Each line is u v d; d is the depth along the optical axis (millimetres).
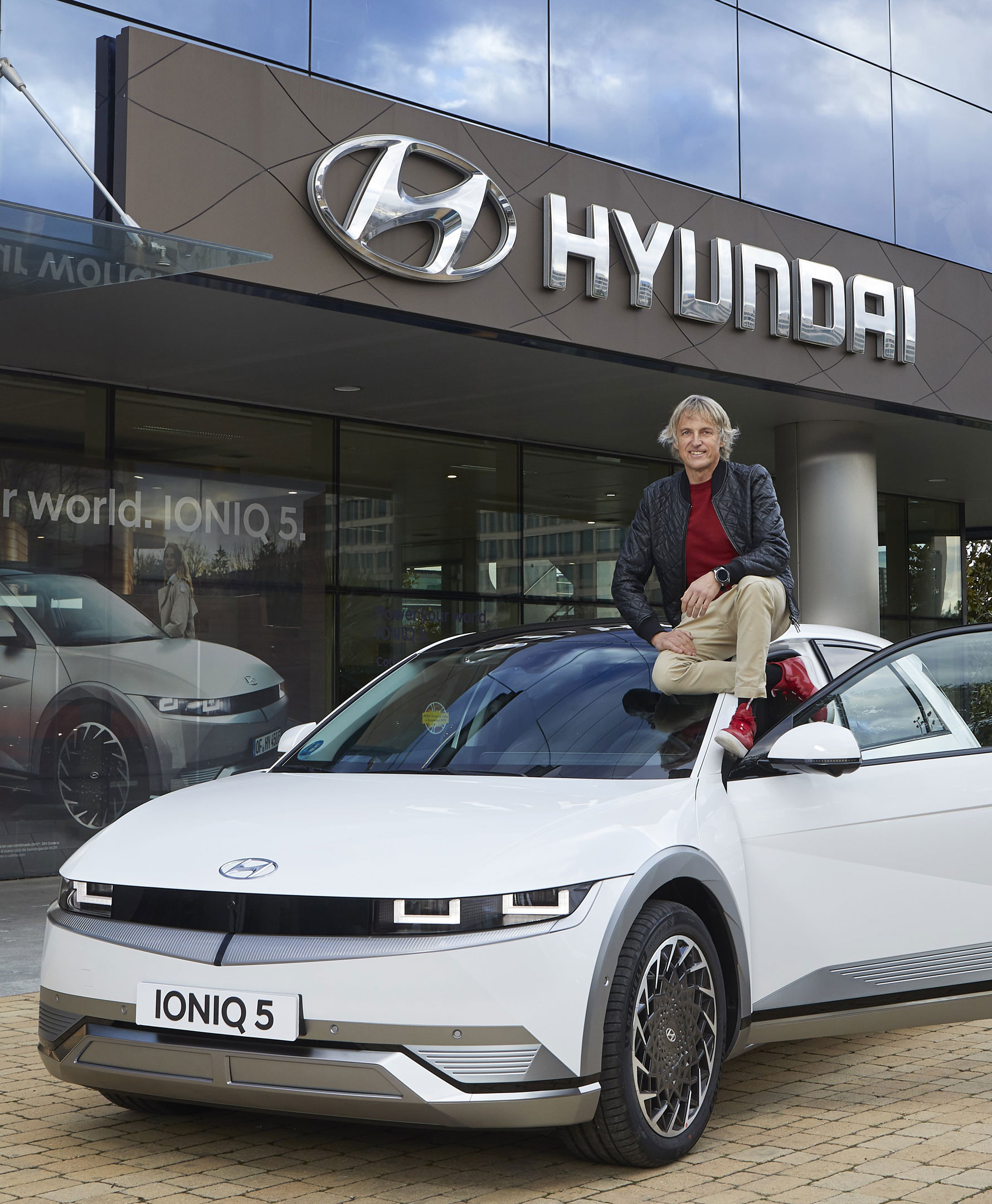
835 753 4020
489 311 9414
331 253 8539
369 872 3400
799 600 13742
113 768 10508
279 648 11727
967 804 4500
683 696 4383
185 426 11305
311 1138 3918
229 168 8094
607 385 11352
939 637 4871
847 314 12172
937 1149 3816
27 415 10359
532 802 3781
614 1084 3445
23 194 7402
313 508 12172
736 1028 3930
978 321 13516
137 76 7727
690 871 3721
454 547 13289
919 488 18906
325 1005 3297
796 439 13727
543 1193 3436
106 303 8531
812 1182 3523
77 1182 3523
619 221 10258
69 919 3676
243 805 3975
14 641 10094
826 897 4168
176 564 11102
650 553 4742
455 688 4793
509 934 3324
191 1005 3408
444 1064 3262
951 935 4402
